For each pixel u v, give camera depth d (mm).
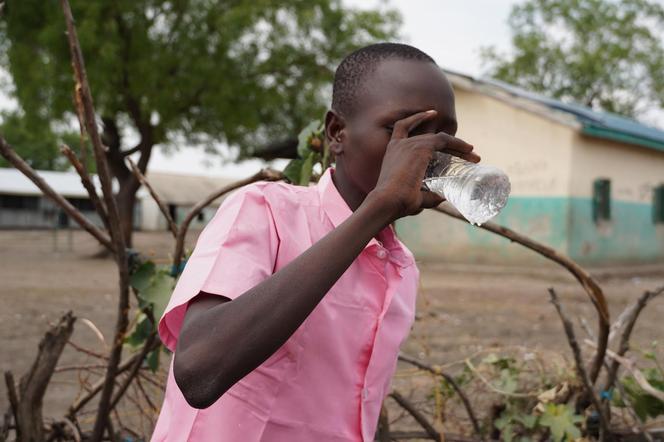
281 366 1137
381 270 1212
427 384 2912
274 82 15523
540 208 13008
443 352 5172
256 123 15102
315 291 912
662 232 15406
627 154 14148
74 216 1840
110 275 11461
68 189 35156
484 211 981
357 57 1185
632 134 13523
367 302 1203
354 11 15367
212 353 910
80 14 13062
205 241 1107
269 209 1148
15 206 34594
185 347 940
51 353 1999
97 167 1751
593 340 2348
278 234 1139
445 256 14203
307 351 1144
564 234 12711
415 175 966
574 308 8125
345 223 946
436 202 1024
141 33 13367
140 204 34406
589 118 13391
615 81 30156
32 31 13625
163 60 13523
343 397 1186
